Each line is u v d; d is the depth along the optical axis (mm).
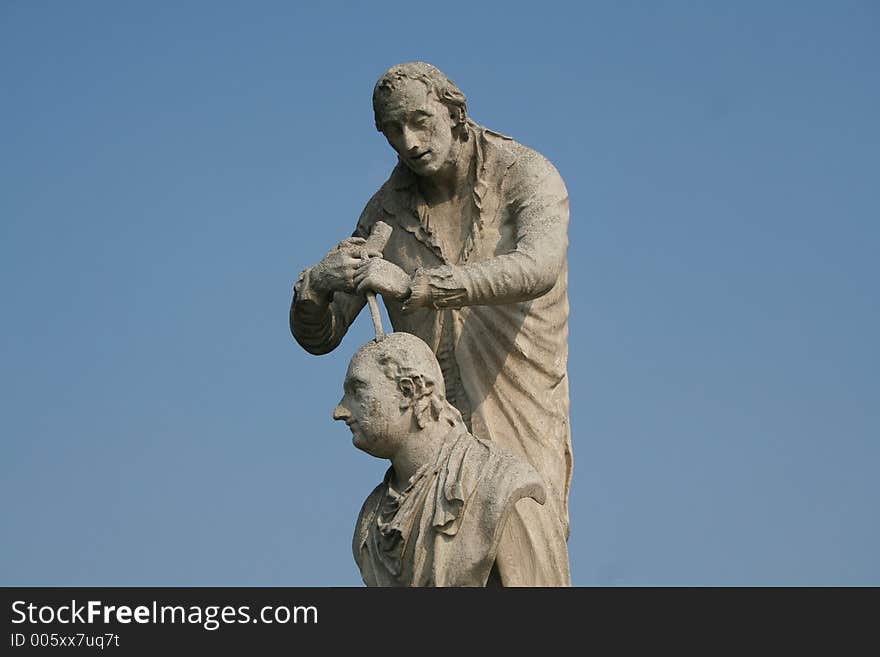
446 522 20859
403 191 24797
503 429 23703
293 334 24391
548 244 23297
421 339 23906
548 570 21297
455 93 23891
